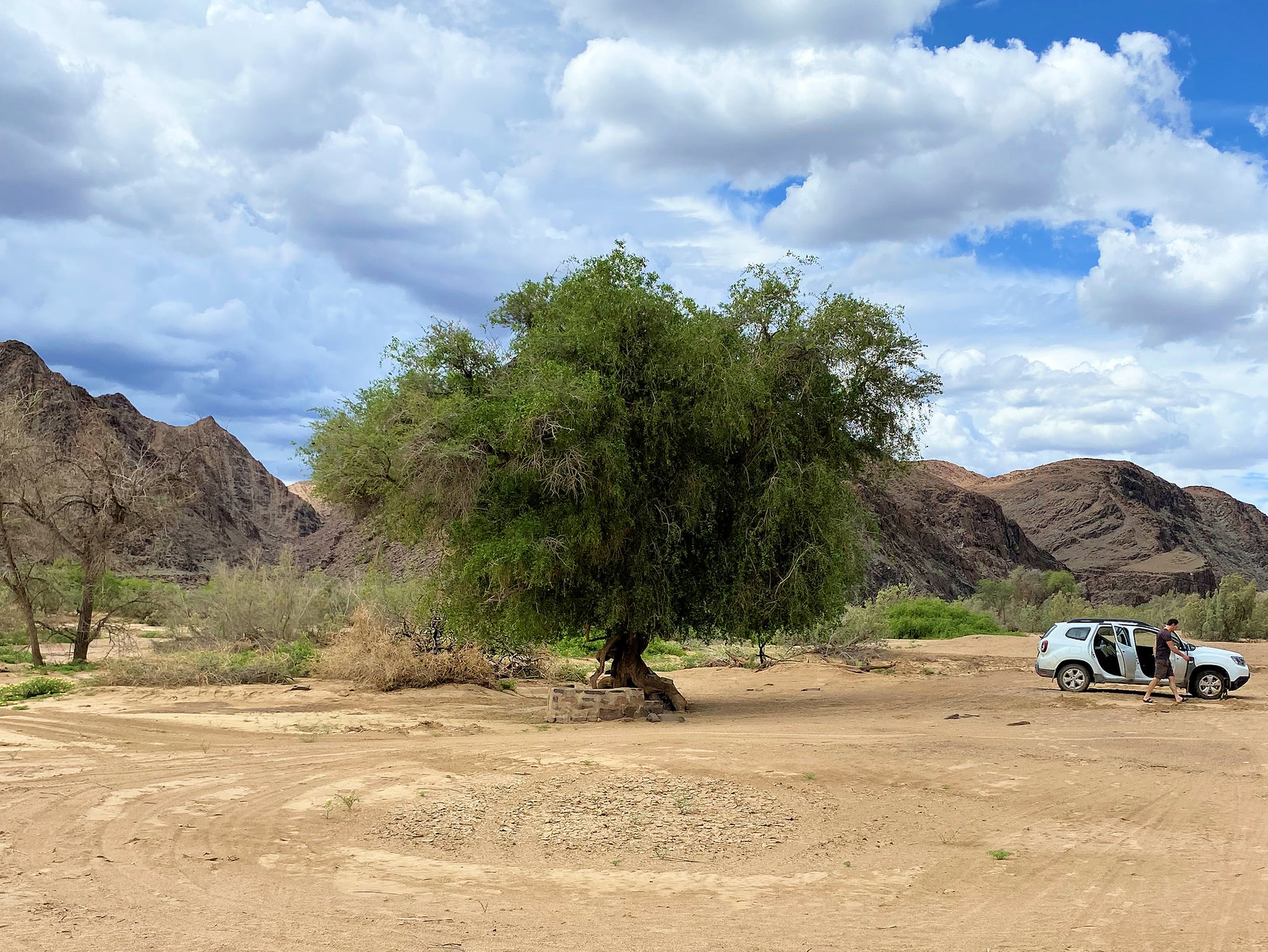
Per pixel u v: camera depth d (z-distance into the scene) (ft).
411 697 70.79
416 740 47.65
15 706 57.77
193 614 103.04
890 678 90.84
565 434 56.13
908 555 379.96
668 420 60.49
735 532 64.18
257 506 474.49
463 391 60.85
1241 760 41.14
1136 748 44.04
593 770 37.29
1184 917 20.35
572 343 60.29
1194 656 66.69
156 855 24.77
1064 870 24.67
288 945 18.08
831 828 29.32
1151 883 23.31
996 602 304.09
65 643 117.29
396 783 34.94
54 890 21.20
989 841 27.91
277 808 30.83
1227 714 57.57
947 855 26.45
